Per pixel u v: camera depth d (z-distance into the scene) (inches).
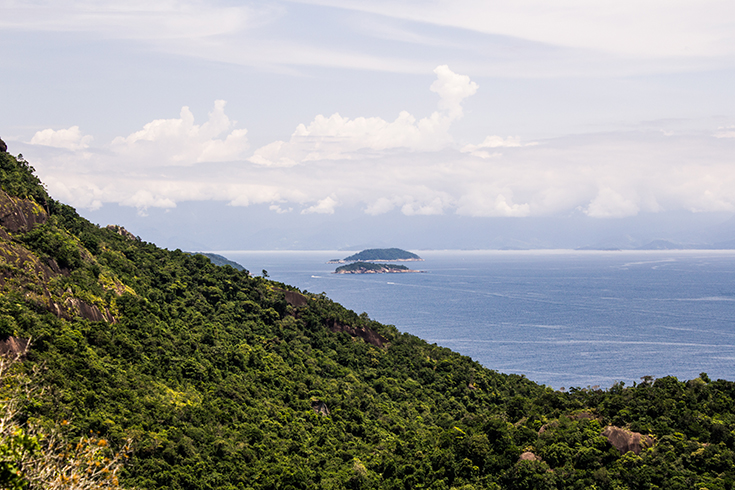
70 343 2829.7
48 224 3779.5
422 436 3560.5
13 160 4060.0
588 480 2551.7
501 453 2913.4
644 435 2778.1
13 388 1237.7
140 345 3417.8
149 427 2689.5
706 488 2313.0
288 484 2704.2
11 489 894.4
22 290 2960.1
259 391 3767.2
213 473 2620.6
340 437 3548.2
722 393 3100.4
